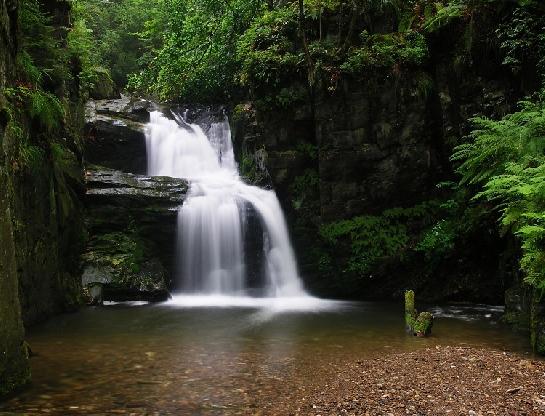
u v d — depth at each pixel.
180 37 18.23
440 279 13.91
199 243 14.28
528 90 12.42
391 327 10.05
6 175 5.88
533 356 7.72
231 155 19.39
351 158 14.32
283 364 7.23
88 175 14.34
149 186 14.48
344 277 14.26
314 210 14.77
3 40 7.43
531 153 9.48
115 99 19.66
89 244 13.45
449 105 13.98
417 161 14.15
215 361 7.39
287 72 14.70
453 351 7.86
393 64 14.07
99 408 5.41
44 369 6.88
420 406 5.39
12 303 5.96
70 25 15.84
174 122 19.94
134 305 12.61
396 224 14.24
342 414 5.20
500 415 5.12
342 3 14.95
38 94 9.74
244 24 18.25
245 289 14.46
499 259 12.77
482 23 13.29
